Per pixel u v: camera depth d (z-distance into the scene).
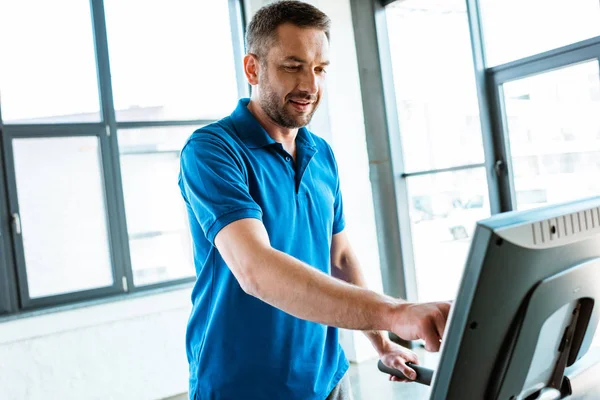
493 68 3.63
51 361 3.37
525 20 3.41
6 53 3.44
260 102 1.19
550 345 0.75
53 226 3.55
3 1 3.42
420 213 4.27
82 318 3.45
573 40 3.17
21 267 3.42
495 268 0.57
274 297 0.88
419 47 4.12
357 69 4.20
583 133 3.19
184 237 4.01
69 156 3.61
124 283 3.74
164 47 3.93
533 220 0.61
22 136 3.44
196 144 1.10
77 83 3.65
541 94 3.39
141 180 3.87
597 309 0.78
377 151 4.23
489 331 0.61
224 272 1.11
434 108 4.06
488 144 3.67
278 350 1.13
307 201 1.25
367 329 0.79
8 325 3.23
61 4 3.59
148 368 3.66
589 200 0.71
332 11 4.08
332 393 1.27
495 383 0.65
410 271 4.30
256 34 1.17
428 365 3.68
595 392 0.84
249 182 1.14
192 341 1.18
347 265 1.42
